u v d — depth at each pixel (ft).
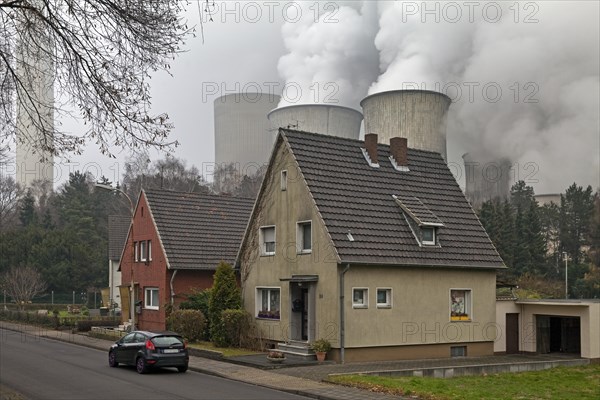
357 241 93.15
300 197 98.27
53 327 145.48
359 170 104.58
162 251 129.90
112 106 42.70
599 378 83.41
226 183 228.22
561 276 231.50
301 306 99.04
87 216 274.16
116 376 73.15
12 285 197.67
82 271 221.66
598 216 258.37
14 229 248.73
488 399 61.21
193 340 108.27
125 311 144.66
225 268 105.70
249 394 62.39
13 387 63.36
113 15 40.81
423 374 79.30
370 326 91.86
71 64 42.29
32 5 40.88
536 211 250.16
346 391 64.18
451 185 114.93
